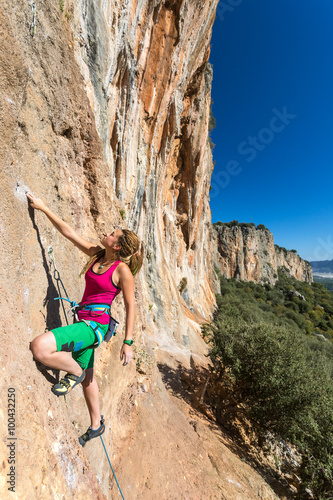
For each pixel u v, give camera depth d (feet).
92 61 24.76
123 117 36.06
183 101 66.18
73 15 19.88
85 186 15.89
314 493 29.91
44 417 5.39
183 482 17.87
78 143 13.75
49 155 9.39
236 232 283.18
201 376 45.32
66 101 11.45
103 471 11.02
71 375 6.30
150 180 54.24
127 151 39.19
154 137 51.62
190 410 34.76
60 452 5.62
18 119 6.70
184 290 83.51
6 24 5.94
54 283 8.60
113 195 19.57
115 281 6.49
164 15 41.93
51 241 8.81
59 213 9.93
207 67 76.74
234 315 103.71
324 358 56.34
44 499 4.33
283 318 167.43
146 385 22.39
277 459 34.96
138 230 48.67
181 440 22.65
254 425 38.50
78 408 9.05
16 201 6.38
